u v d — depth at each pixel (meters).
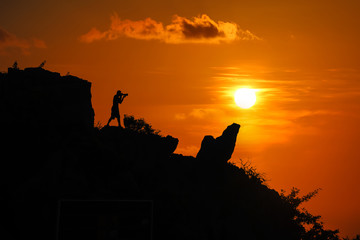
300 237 193.75
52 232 132.75
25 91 162.62
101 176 153.00
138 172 166.00
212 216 168.88
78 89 172.38
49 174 140.12
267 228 182.62
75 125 163.12
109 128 177.75
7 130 150.38
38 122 155.38
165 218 157.38
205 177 186.00
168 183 170.50
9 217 133.00
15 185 140.50
